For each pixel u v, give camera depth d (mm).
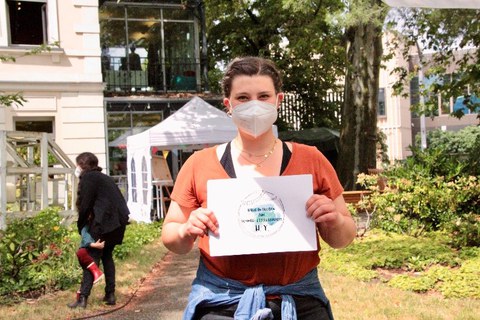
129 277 7469
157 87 19266
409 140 41031
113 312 5848
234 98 2266
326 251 8531
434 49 14305
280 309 2182
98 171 5957
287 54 23609
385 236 9938
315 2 19328
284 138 21469
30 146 10672
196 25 19797
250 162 2291
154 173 14031
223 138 13672
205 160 2326
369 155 16766
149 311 5887
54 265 7082
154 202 15203
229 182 2176
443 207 10180
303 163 2299
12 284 6582
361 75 16656
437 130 37781
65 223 9469
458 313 5191
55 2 15719
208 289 2230
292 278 2207
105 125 16641
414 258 7547
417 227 10195
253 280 2182
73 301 6156
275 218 2166
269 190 2176
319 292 2271
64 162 9977
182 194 2324
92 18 16109
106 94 17516
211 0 23141
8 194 10281
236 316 2135
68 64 15891
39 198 10555
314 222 2170
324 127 23625
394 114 40125
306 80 24141
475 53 13234
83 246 5875
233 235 2148
